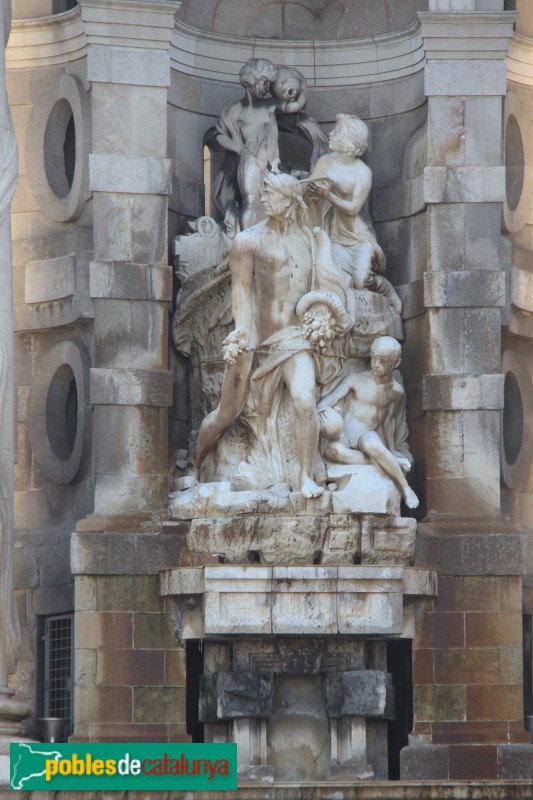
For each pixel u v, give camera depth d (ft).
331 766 205.98
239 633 203.31
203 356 216.33
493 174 215.10
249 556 207.31
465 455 211.82
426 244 215.51
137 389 211.41
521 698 208.54
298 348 208.95
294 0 229.45
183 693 207.51
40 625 218.59
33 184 221.46
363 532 206.39
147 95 215.51
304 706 207.41
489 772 206.90
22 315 221.25
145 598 208.74
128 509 210.18
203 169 224.33
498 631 209.26
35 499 221.25
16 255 222.07
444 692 208.44
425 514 213.25
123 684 207.41
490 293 213.46
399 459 211.82
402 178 221.05
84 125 216.33
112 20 215.10
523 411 222.69
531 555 219.61
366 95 225.56
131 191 213.87
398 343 212.23
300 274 210.18
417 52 220.02
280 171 210.79
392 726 212.02
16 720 198.49
